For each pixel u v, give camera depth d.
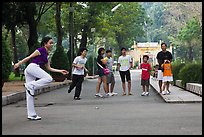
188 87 17.27
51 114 10.56
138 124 8.41
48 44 9.66
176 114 9.94
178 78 21.41
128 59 16.88
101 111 11.00
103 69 16.12
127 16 56.56
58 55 27.27
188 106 11.79
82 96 16.61
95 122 8.84
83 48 15.42
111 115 10.04
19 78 32.38
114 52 70.94
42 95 17.48
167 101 13.00
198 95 14.94
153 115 9.84
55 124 8.70
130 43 74.81
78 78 15.31
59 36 30.45
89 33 40.28
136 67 78.50
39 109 11.85
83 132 7.57
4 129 8.12
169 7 59.56
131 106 12.19
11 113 11.05
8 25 26.59
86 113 10.62
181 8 53.62
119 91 19.02
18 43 59.44
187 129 7.68
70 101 14.48
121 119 9.23
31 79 9.62
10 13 24.70
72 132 7.60
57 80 27.00
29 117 9.55
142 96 16.12
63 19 39.81
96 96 16.20
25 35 52.47
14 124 8.83
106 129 7.86
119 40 68.12
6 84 22.88
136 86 23.09
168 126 8.07
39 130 7.93
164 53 15.80
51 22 40.03
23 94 15.89
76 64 15.34
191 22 54.25
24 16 27.33
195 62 18.50
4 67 16.30
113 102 13.73
